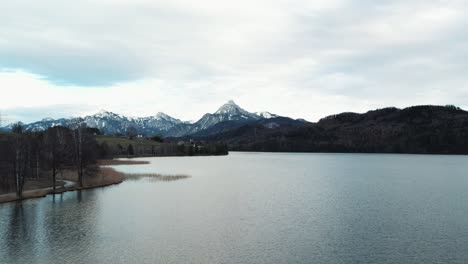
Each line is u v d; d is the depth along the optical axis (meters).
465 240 49.00
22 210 67.44
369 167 183.12
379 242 48.41
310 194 87.88
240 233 52.62
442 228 54.94
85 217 62.03
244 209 68.75
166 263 41.44
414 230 53.91
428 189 97.50
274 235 51.69
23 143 83.06
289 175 138.38
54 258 42.81
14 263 41.28
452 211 66.88
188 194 87.12
